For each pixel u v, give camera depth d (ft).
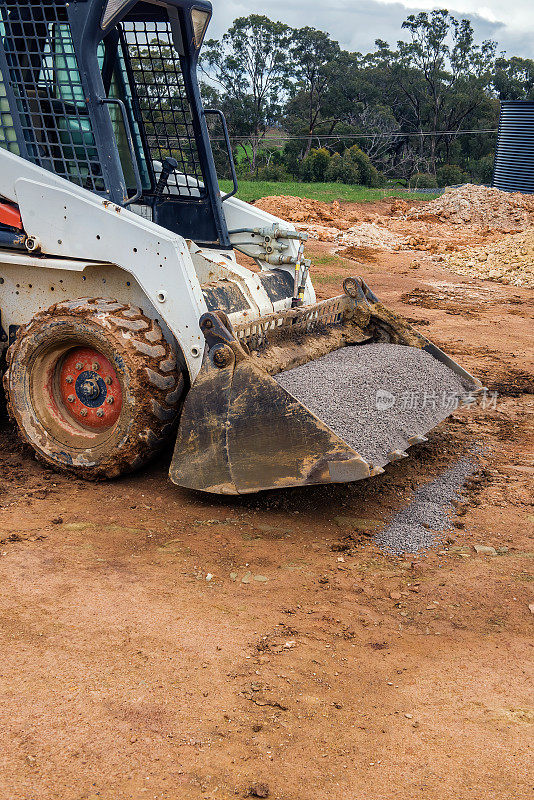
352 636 11.86
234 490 15.31
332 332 20.18
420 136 237.45
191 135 20.30
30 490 16.71
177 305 16.42
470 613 12.71
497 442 21.15
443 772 8.98
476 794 8.63
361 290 20.76
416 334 20.72
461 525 15.90
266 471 14.96
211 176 20.39
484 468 19.13
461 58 249.34
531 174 122.42
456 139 243.19
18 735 9.14
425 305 43.73
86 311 16.49
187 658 10.98
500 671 11.12
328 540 15.10
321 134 233.96
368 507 16.58
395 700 10.34
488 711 10.16
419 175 202.49
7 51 17.33
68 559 13.71
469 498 17.28
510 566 14.28
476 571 14.07
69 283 18.13
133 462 16.87
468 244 75.05
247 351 16.03
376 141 228.43
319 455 14.37
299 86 242.99
